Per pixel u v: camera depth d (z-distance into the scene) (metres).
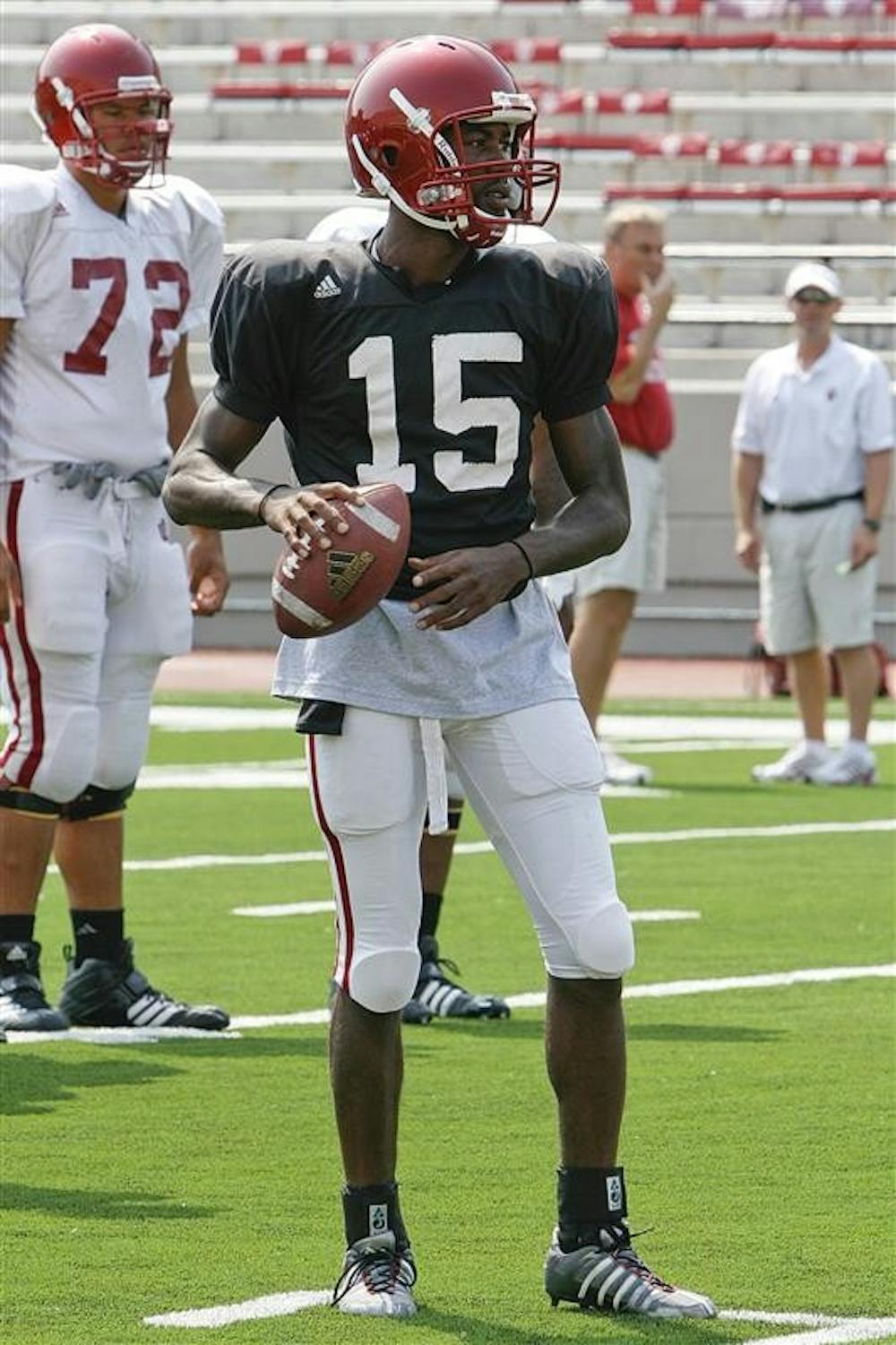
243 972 17.58
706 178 55.53
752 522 31.09
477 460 9.81
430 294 9.77
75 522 15.39
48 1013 15.63
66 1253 10.46
